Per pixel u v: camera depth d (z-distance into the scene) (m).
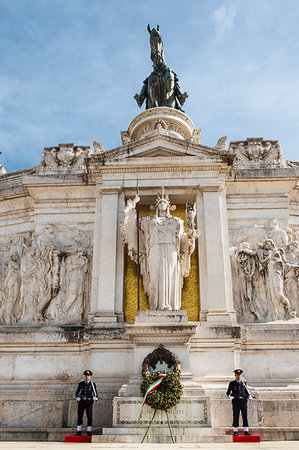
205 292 16.00
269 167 19.19
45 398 14.90
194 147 17.95
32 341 15.59
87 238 18.06
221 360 14.66
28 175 18.81
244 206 18.36
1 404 14.66
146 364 13.46
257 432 12.32
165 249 15.92
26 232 19.19
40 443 11.41
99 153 17.98
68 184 18.58
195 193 17.56
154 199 17.91
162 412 12.61
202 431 12.12
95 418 14.14
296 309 16.50
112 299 15.80
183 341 13.87
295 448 8.84
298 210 19.11
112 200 17.42
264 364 15.09
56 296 16.97
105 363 14.88
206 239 16.55
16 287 17.66
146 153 18.05
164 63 25.39
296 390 14.36
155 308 15.40
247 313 16.39
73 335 15.52
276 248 16.77
